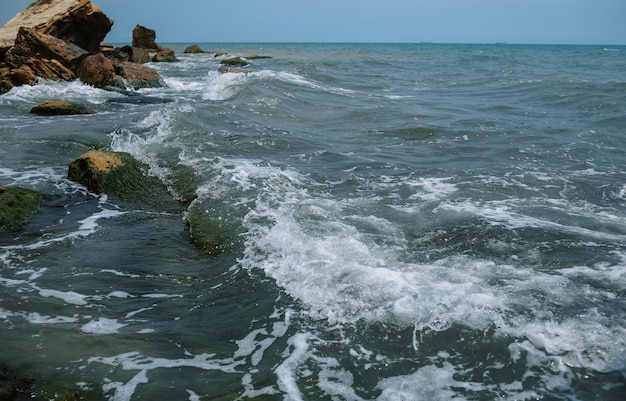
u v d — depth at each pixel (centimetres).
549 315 466
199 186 853
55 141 1141
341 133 1316
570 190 849
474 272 552
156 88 2294
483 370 401
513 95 2050
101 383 390
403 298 496
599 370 396
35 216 729
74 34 2498
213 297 528
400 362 414
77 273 571
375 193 830
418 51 8200
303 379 397
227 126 1317
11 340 440
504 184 878
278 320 477
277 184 854
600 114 1562
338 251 600
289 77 2547
